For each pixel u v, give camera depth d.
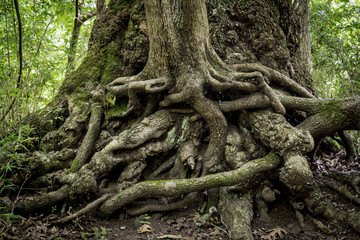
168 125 3.45
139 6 4.30
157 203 3.09
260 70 3.73
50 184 3.29
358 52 5.52
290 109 3.53
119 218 2.98
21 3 5.79
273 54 4.18
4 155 3.38
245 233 2.57
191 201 2.99
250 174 2.86
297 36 4.86
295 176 2.81
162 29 3.42
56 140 3.73
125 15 4.49
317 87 6.81
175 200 3.12
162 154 3.42
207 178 2.81
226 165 3.26
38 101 5.17
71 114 3.88
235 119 3.54
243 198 3.04
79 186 2.95
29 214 2.91
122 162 3.24
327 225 2.78
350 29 6.09
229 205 2.92
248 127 3.40
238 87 3.26
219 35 4.01
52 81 5.36
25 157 3.51
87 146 3.49
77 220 2.79
